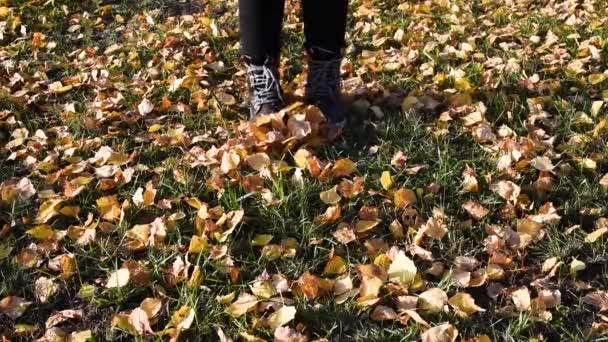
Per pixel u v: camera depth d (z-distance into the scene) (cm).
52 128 257
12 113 265
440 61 302
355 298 179
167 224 203
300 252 197
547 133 248
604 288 183
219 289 183
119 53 323
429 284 183
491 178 220
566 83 280
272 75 242
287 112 242
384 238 200
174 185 223
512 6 369
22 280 188
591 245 195
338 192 216
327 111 244
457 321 171
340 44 240
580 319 173
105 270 190
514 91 274
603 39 312
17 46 326
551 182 216
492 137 241
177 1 382
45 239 200
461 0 378
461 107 257
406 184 219
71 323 176
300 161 225
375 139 244
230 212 204
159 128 255
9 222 209
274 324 169
